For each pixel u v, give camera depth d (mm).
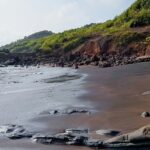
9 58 115875
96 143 16375
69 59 93688
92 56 85375
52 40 125938
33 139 18109
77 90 34062
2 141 18312
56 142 17391
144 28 88250
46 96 32062
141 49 77125
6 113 25375
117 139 16125
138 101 25219
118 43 82562
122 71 49500
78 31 124188
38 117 23062
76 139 16984
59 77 52031
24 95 34406
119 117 20859
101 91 31812
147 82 34906
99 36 95750
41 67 85438
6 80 54656
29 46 153625
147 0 105188
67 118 21891
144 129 16031
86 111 23328
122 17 106250
